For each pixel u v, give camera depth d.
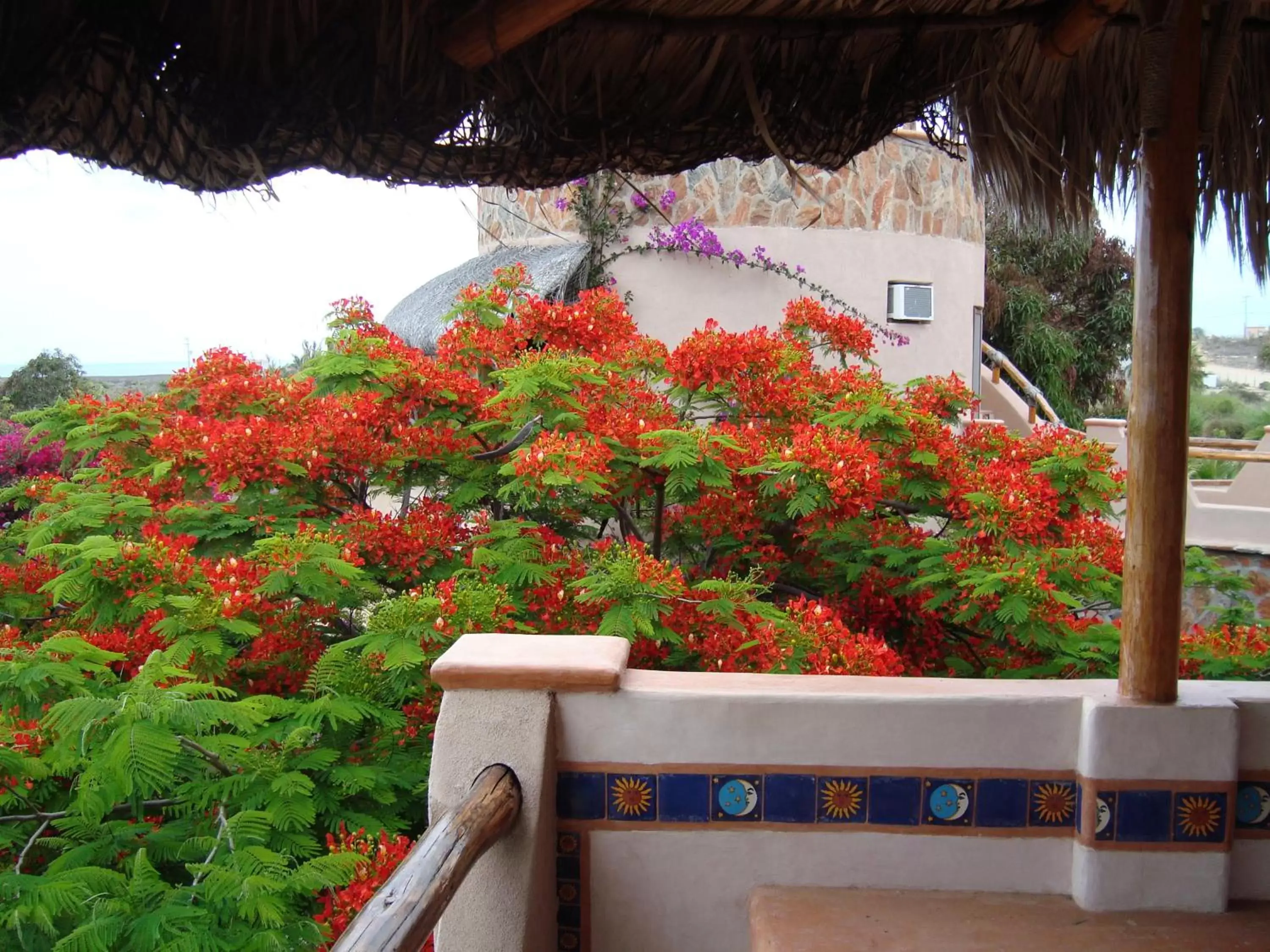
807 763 2.16
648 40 2.54
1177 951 1.99
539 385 4.18
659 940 2.19
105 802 2.44
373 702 3.20
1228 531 8.52
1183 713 2.11
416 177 2.46
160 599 3.24
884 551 4.45
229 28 1.98
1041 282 18.62
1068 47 2.70
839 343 5.46
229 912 2.22
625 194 8.32
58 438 4.73
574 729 2.16
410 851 1.65
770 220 8.65
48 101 1.88
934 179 9.33
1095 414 19.16
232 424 4.12
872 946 1.97
